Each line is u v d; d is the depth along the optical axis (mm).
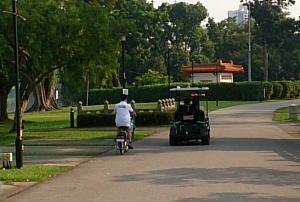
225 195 13086
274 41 106062
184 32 131500
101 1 72188
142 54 100375
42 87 76062
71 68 36531
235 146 25984
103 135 35688
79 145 29047
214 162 19812
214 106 68562
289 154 22406
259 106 69188
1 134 39156
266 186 14391
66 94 95750
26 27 34094
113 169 18625
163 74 104312
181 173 17047
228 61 112062
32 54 34906
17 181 16250
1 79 52156
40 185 15453
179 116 27344
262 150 24016
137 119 44438
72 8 36562
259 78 114812
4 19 33875
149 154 23266
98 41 36156
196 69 94938
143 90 91188
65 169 18938
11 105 93500
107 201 12711
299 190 13750
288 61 114938
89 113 45750
